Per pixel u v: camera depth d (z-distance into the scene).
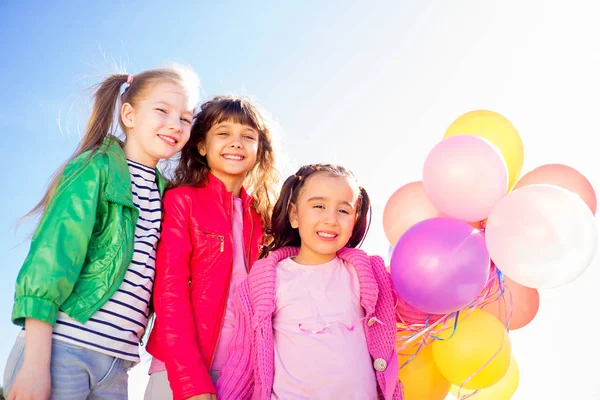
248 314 1.93
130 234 1.97
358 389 1.78
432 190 2.04
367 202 2.21
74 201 1.88
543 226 1.79
